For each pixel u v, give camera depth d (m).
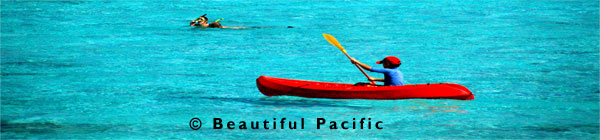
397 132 13.22
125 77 21.11
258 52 27.22
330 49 28.17
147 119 14.69
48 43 30.39
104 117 14.95
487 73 21.91
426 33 33.84
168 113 15.36
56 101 16.98
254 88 18.89
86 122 14.40
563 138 12.78
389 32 34.31
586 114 15.06
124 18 41.94
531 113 15.11
